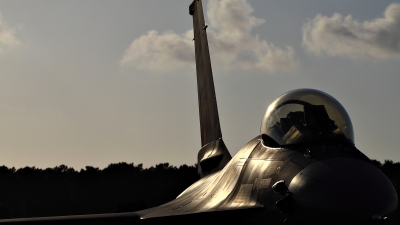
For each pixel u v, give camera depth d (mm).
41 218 13195
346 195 10102
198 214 12281
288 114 12109
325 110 11938
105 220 13289
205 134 19625
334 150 11094
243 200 11891
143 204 18094
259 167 11984
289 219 10648
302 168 10867
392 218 10023
